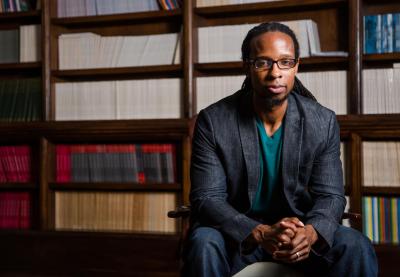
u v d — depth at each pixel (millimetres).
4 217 4133
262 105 2139
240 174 2178
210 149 2199
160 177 3785
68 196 3980
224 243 2008
